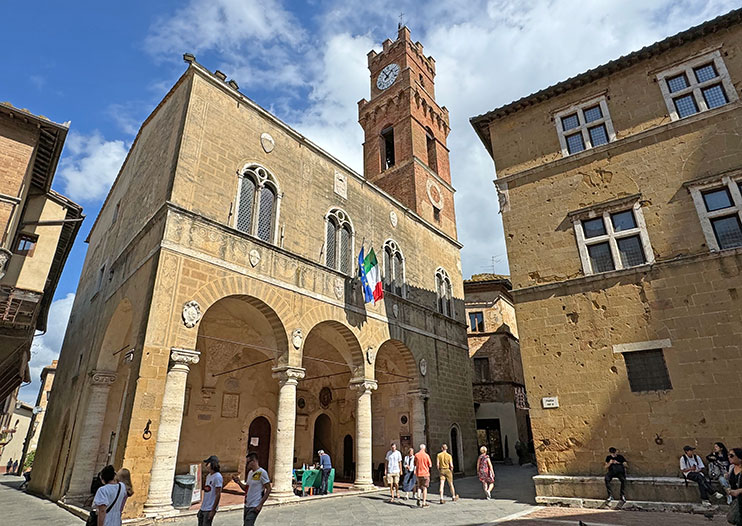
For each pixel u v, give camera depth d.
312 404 26.34
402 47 39.28
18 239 20.61
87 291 26.20
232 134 18.88
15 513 15.61
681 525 10.88
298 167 21.52
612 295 15.78
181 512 13.48
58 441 21.67
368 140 38.69
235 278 16.78
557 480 14.88
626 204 16.53
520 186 19.17
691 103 16.62
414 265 28.08
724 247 14.55
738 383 13.16
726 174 14.92
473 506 15.45
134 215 20.22
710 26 16.45
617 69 18.16
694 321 14.22
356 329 21.45
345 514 14.09
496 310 40.12
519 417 37.81
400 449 24.92
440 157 38.00
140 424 13.05
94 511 7.09
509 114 20.55
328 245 22.12
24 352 21.72
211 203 17.16
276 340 18.27
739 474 8.08
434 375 26.30
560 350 16.17
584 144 18.22
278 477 16.14
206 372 21.23
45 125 18.03
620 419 14.54
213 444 20.88
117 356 19.09
